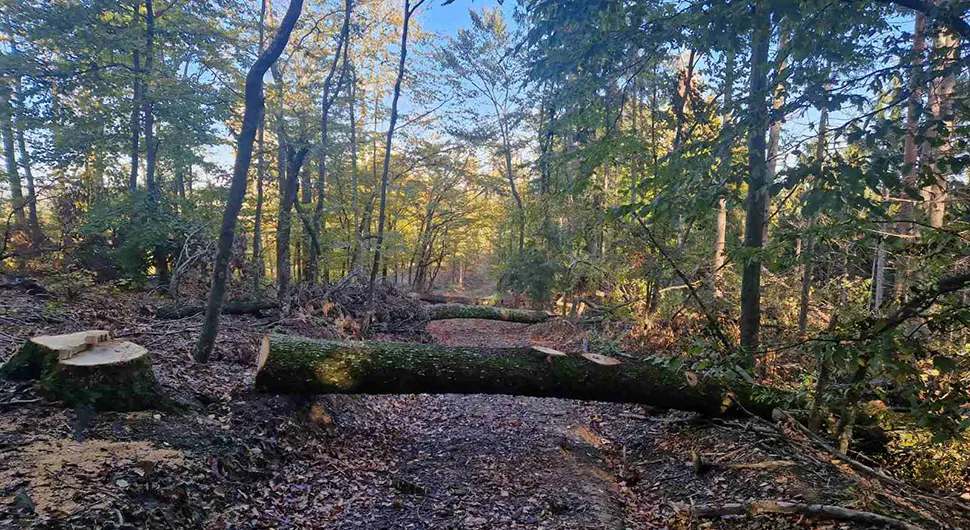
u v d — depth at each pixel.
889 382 4.00
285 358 4.80
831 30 2.90
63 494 2.78
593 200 7.77
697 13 3.21
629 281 10.27
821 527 3.33
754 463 4.35
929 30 3.18
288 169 11.37
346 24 11.37
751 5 2.88
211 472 3.61
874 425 4.75
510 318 14.55
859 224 2.88
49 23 9.47
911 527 3.09
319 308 9.59
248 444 4.15
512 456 5.16
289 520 3.61
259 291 9.62
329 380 4.92
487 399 7.28
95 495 2.85
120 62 10.96
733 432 5.18
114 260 9.70
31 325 5.73
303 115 10.86
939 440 2.25
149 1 10.33
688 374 5.32
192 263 9.27
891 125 2.47
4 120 10.23
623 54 4.41
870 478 4.03
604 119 6.01
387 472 4.70
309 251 13.70
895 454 4.79
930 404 2.33
